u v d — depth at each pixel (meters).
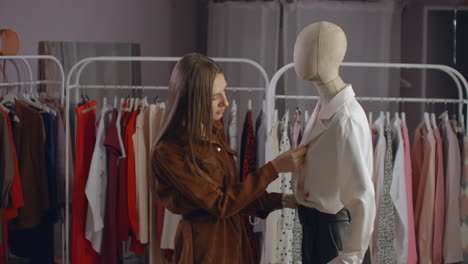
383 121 2.63
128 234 2.86
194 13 3.77
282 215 2.61
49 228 3.12
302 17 3.72
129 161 2.77
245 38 3.73
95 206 2.75
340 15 3.72
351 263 1.51
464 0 3.64
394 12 3.70
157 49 3.72
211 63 1.73
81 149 2.79
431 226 2.66
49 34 3.52
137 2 3.66
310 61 1.58
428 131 2.67
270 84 2.68
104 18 3.61
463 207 2.67
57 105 3.12
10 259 3.15
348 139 1.52
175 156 1.70
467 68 3.67
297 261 2.56
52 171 2.93
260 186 1.67
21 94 3.02
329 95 1.61
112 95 3.64
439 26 3.69
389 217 2.61
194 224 1.78
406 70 3.73
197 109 1.69
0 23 3.46
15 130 2.82
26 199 2.84
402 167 2.60
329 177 1.58
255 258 2.71
